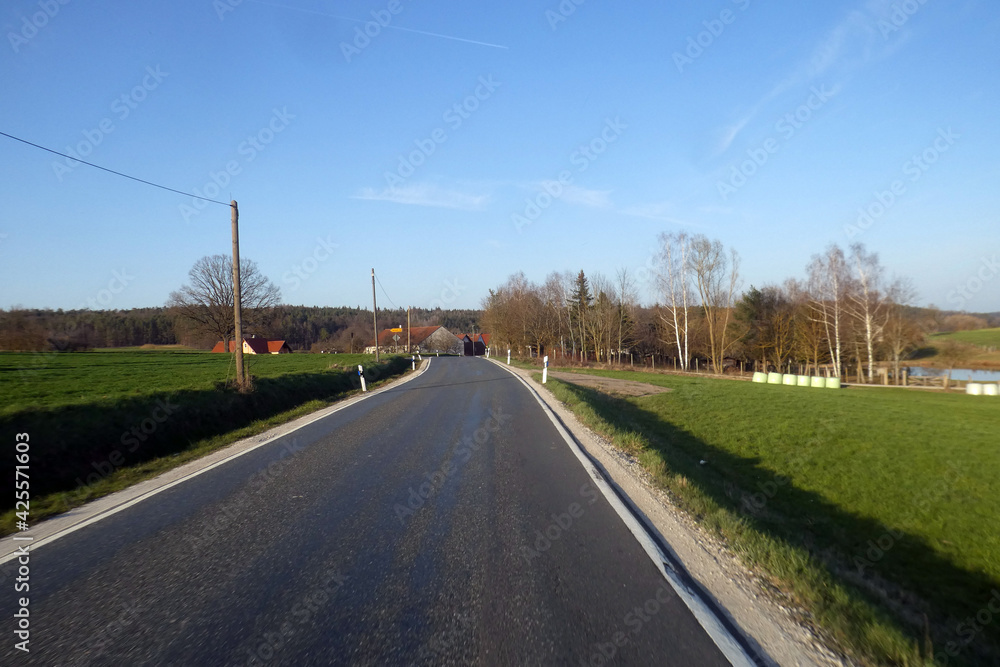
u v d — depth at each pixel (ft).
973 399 82.02
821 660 10.66
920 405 70.13
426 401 57.36
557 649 10.81
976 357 144.05
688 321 164.14
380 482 24.21
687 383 98.43
